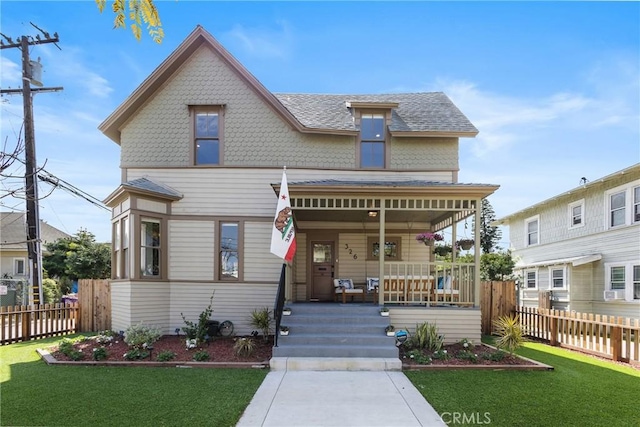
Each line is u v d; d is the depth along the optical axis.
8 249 24.28
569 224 16.80
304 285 12.34
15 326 10.11
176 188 11.17
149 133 11.27
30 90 12.23
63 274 24.62
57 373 6.82
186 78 11.37
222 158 11.26
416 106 13.16
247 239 11.14
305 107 12.55
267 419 4.84
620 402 5.52
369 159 11.72
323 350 7.86
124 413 4.94
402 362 7.57
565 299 16.03
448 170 11.55
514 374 6.99
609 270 14.40
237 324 10.88
